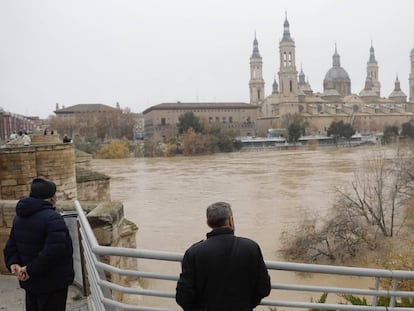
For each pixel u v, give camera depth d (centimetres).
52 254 472
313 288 488
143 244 3397
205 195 5712
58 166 2105
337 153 12600
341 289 495
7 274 836
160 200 5422
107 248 449
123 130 18225
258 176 7575
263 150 15462
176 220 4216
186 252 393
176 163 11050
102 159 13138
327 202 4831
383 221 3331
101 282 475
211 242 389
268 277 398
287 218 4116
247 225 3919
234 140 15112
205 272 379
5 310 674
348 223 3098
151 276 455
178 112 19525
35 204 491
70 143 2197
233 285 379
